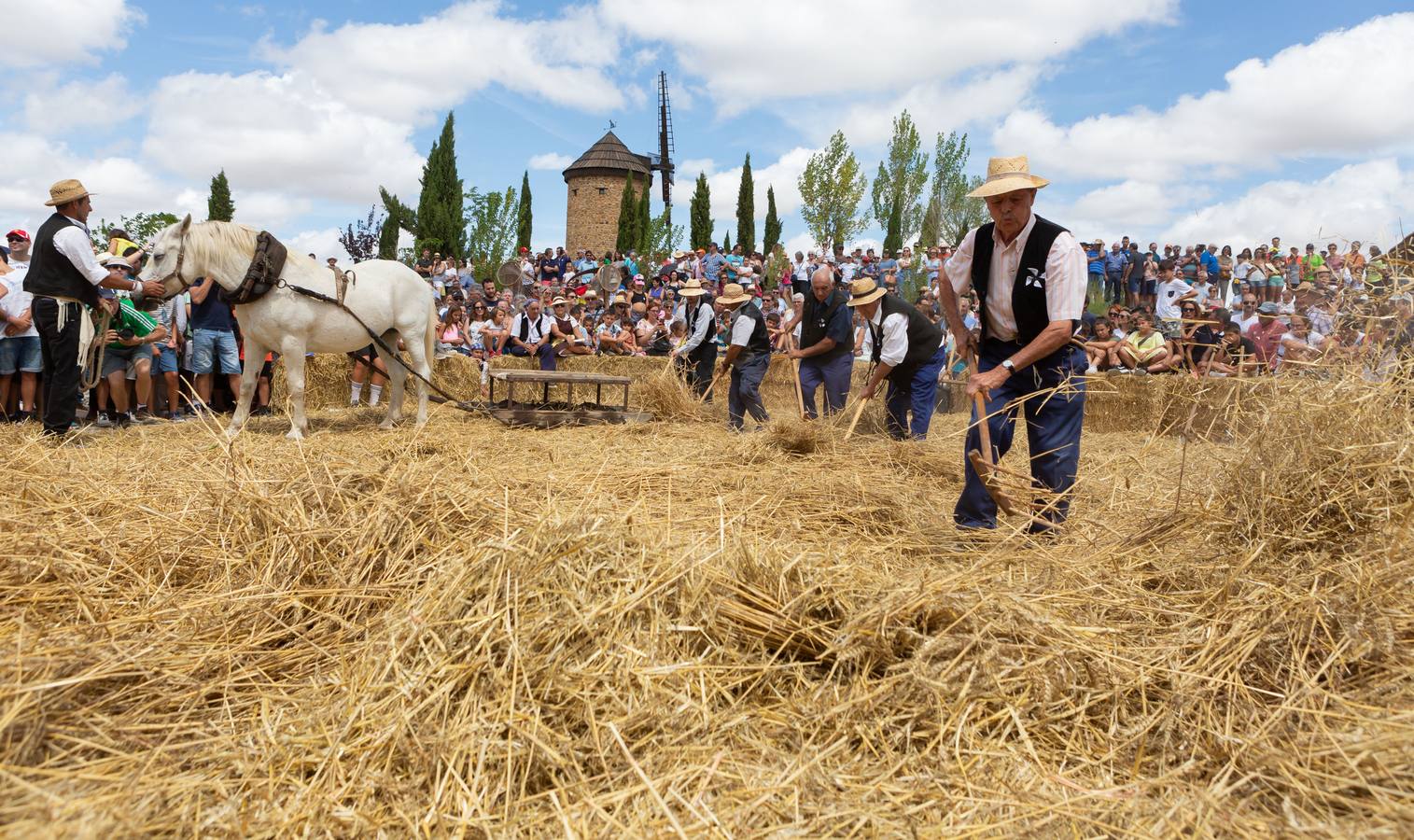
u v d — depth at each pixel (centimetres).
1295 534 302
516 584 238
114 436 670
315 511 323
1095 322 1133
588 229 4953
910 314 727
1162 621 276
